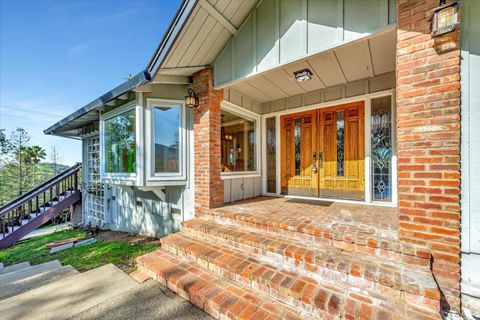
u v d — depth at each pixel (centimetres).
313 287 192
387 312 159
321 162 462
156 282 255
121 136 455
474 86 181
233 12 307
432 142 190
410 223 200
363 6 234
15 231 636
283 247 238
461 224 184
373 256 209
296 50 280
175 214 456
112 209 650
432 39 191
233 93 453
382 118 388
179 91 418
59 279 288
